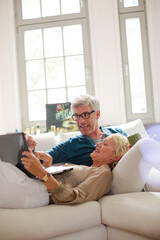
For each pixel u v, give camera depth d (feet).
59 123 11.05
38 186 4.77
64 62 13.21
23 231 4.16
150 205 4.25
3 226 4.19
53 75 13.28
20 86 13.39
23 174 4.67
